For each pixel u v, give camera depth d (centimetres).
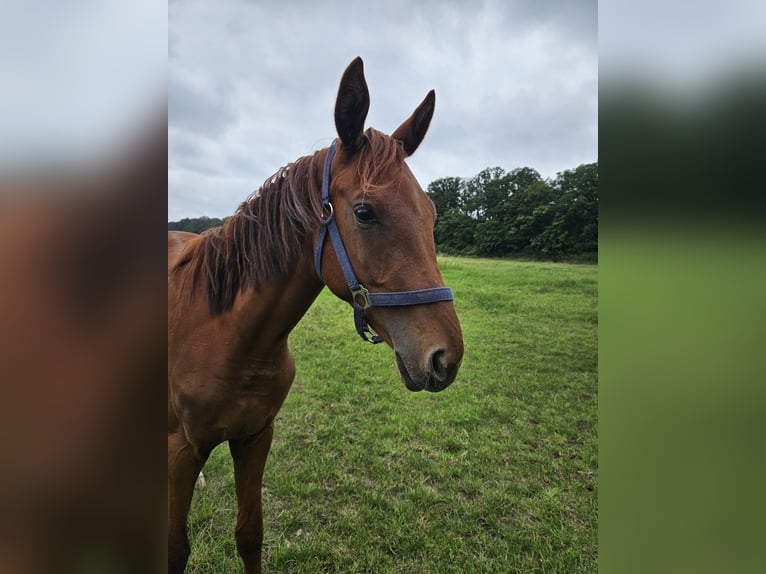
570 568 210
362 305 136
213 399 149
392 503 253
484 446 326
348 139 138
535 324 741
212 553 212
